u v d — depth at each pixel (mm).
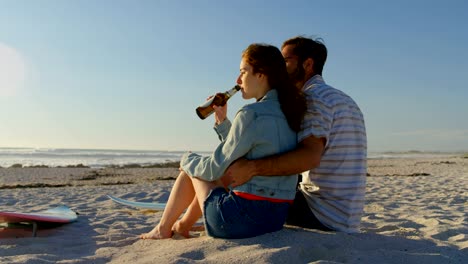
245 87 2686
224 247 2533
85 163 28219
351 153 2826
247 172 2518
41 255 2648
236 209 2557
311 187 2898
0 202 7090
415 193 8227
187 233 2959
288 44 2957
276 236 2621
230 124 2883
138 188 9805
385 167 23375
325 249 2494
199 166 2684
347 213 2828
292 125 2559
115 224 4227
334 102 2729
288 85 2617
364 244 2664
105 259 2545
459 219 4770
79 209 5812
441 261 2445
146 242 2879
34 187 10766
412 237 3131
